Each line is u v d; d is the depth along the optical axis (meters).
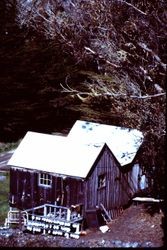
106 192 28.30
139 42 33.72
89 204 27.19
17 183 28.31
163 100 28.12
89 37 42.84
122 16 38.22
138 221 27.77
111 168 28.48
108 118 39.16
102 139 30.08
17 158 28.25
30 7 47.22
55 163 27.52
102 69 41.50
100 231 26.86
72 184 26.98
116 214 29.17
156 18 32.16
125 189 29.94
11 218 27.12
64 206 27.20
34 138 29.31
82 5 43.94
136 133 31.34
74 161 27.34
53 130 41.69
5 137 40.06
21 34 42.00
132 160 29.95
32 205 28.02
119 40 37.28
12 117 40.84
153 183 30.34
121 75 35.94
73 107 42.66
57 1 48.03
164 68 29.67
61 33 45.34
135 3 37.16
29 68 41.56
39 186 27.78
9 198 28.61
